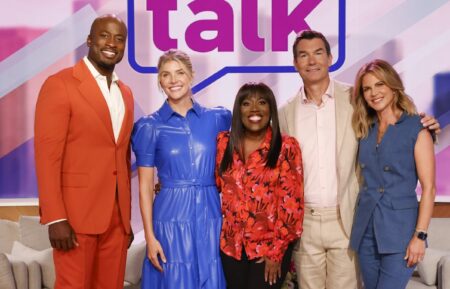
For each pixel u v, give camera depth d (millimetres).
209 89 4371
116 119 2861
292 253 3113
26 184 4406
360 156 2893
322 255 3059
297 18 4332
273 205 2789
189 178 2879
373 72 2781
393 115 2828
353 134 2949
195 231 2857
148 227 2883
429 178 2709
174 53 2916
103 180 2795
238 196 2793
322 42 3033
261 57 4359
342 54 4328
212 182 2920
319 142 3023
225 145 2854
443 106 4297
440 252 3895
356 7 4312
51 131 2676
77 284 2775
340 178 2957
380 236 2766
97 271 2896
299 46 3043
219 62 4363
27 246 4230
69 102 2715
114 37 2811
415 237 2705
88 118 2736
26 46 4375
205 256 2842
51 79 2752
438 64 4293
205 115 2953
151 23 4359
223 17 4355
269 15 4344
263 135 2832
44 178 2664
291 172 2799
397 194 2764
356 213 2906
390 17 4305
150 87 4375
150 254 2867
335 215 3006
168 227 2863
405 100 2789
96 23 2828
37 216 4348
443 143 4301
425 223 2701
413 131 2734
